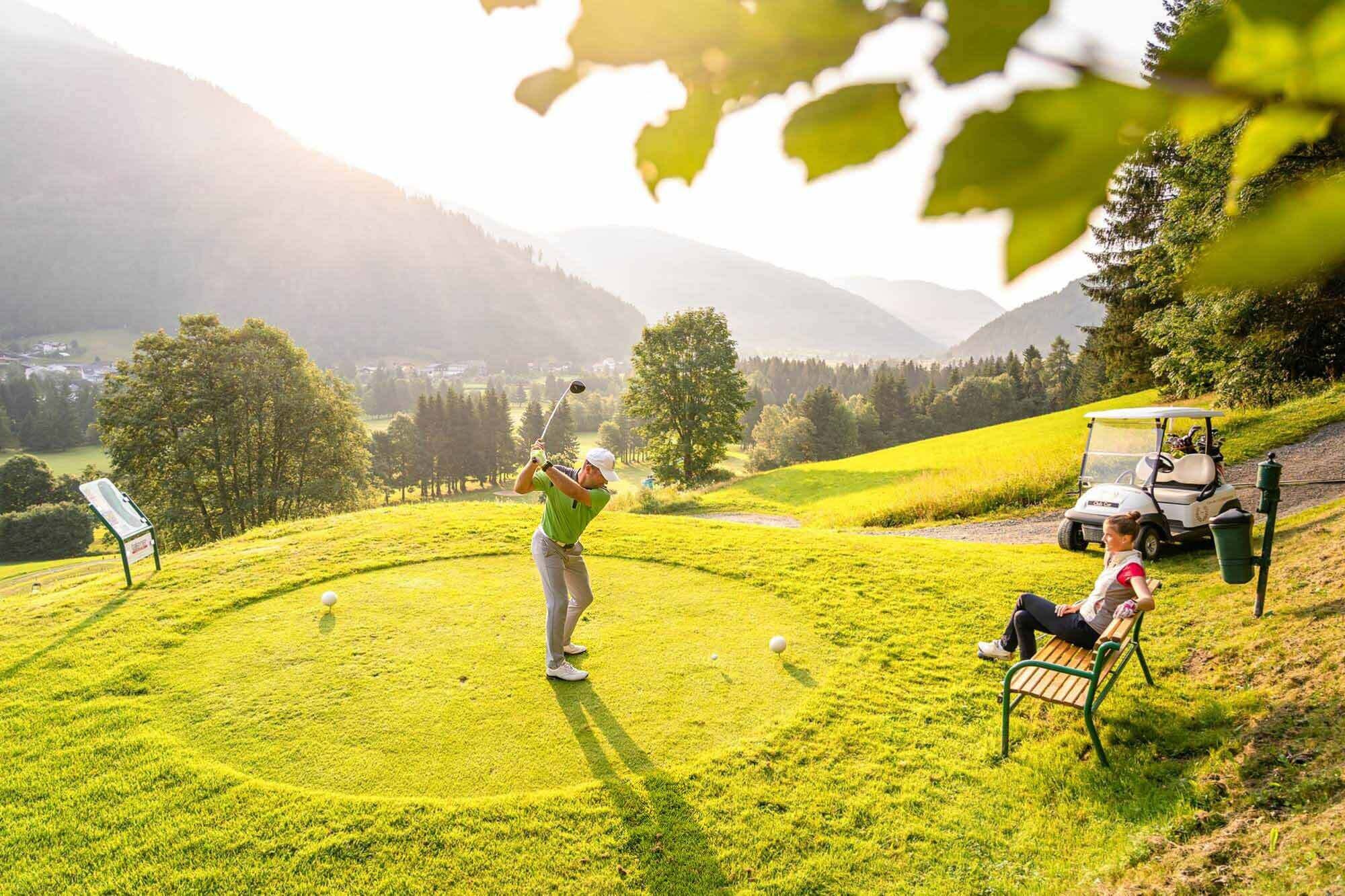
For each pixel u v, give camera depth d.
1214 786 4.87
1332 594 6.89
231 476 37.22
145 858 4.52
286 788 5.12
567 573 6.71
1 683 6.75
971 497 18.67
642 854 4.59
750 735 5.82
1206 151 4.08
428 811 4.88
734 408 43.47
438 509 14.24
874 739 5.82
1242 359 14.21
